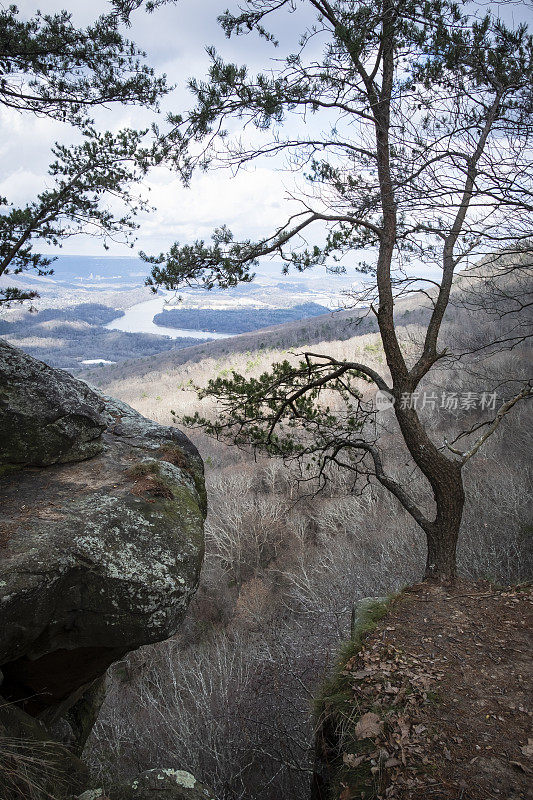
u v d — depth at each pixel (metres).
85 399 3.65
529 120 4.37
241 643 10.41
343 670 3.71
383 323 5.35
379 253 5.42
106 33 6.57
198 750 6.05
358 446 5.96
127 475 3.27
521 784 2.54
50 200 7.21
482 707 3.09
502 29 4.05
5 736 2.52
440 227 4.70
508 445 13.23
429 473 5.04
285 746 5.12
